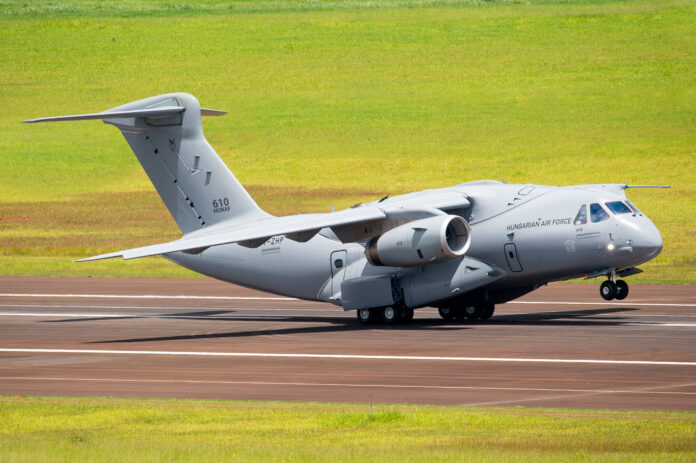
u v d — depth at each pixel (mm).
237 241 81062
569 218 84750
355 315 102438
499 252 87250
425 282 87875
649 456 37875
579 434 42594
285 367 65188
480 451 39188
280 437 42875
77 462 37031
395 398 53000
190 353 73250
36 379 61312
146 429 45062
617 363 63938
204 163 95875
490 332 82062
